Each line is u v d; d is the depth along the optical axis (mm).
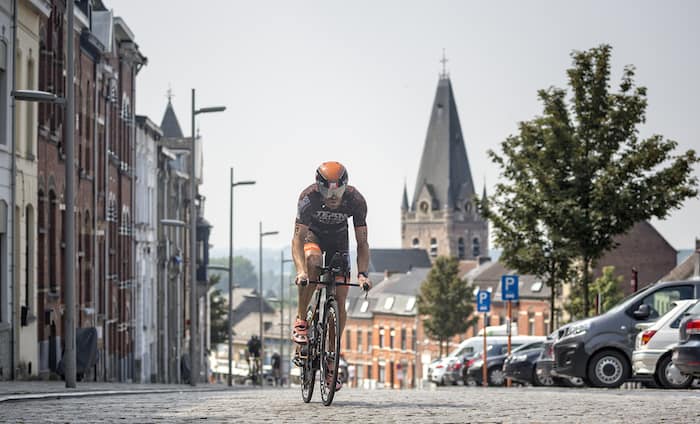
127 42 93812
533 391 34875
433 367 85375
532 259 59938
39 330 57688
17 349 51688
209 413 19281
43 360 57750
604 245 58500
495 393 31062
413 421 16891
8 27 50594
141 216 107750
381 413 18625
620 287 146250
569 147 59125
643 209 57781
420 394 31375
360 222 20141
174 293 130125
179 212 135875
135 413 19594
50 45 61812
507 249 60750
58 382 50844
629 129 59594
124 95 95062
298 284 19641
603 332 39969
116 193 92250
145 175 109938
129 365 99312
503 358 71625
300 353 21234
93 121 80438
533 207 59219
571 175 59656
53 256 61656
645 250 175375
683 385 36719
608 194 57625
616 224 58125
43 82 60438
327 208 20031
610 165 58562
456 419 17266
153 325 114625
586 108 59656
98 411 20422
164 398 27656
